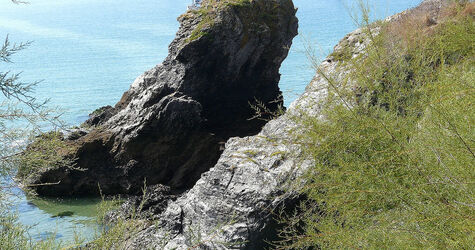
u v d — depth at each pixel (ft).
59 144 13.65
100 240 11.22
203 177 27.55
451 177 8.25
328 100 13.78
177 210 26.35
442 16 14.79
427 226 8.61
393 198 9.66
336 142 12.10
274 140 25.04
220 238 23.13
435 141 9.18
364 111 12.21
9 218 11.60
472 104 9.00
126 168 68.80
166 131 70.23
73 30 310.65
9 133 12.86
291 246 12.95
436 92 10.37
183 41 80.28
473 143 8.57
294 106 19.36
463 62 11.69
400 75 12.05
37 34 293.43
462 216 7.80
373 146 11.14
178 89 78.48
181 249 23.54
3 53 12.77
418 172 9.43
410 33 12.92
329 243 11.13
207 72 81.61
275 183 23.49
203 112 82.28
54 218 54.65
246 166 25.45
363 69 13.00
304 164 17.19
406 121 10.98
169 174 69.97
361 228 9.98
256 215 22.98
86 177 67.36
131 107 73.82
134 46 237.25
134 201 47.32
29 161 12.76
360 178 10.48
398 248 8.93
